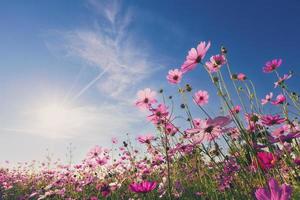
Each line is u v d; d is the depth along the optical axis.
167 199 0.81
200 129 0.42
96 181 1.33
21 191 1.68
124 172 1.22
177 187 0.83
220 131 0.42
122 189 1.07
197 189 0.82
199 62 0.54
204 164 0.69
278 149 0.48
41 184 1.73
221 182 0.58
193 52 0.54
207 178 0.71
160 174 0.97
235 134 0.47
